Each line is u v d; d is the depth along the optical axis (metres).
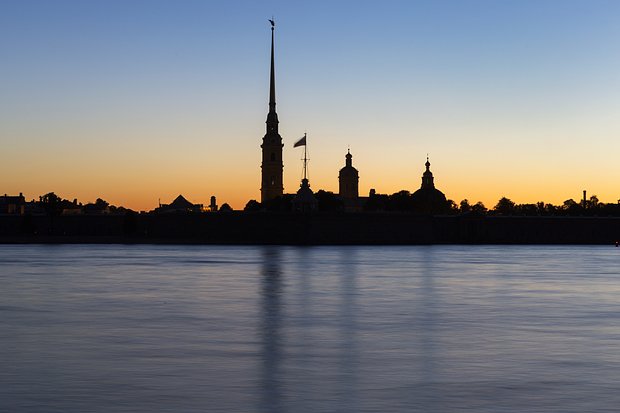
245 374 49.12
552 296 101.50
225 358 54.56
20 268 157.25
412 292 106.12
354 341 62.28
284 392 44.28
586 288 114.69
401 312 82.12
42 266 164.88
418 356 55.62
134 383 46.31
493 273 149.62
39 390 44.44
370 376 48.69
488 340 63.03
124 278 129.75
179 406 41.06
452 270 158.38
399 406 41.34
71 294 101.06
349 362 53.28
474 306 88.50
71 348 58.28
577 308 87.00
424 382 47.03
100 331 67.25
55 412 39.75
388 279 130.50
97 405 41.19
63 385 45.72
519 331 68.12
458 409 40.78
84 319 75.44
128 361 53.16
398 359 54.41
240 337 64.12
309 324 72.19
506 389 45.25
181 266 166.25
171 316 78.00
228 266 166.75
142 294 101.25
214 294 101.44
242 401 42.22
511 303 92.06
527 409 40.81
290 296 99.31
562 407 41.28
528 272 154.12
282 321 74.31
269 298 96.56
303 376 48.62
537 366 51.97
